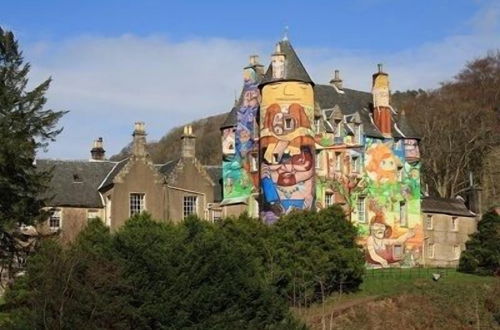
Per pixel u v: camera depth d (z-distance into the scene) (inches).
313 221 2183.8
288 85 2514.8
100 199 2544.3
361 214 2758.4
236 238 1994.3
